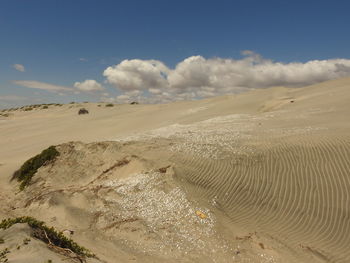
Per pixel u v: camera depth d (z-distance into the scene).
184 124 25.80
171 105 44.59
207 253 8.53
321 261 8.16
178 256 8.45
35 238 7.05
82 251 7.82
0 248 6.34
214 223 9.57
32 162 15.93
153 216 10.18
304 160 12.23
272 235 9.10
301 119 19.41
